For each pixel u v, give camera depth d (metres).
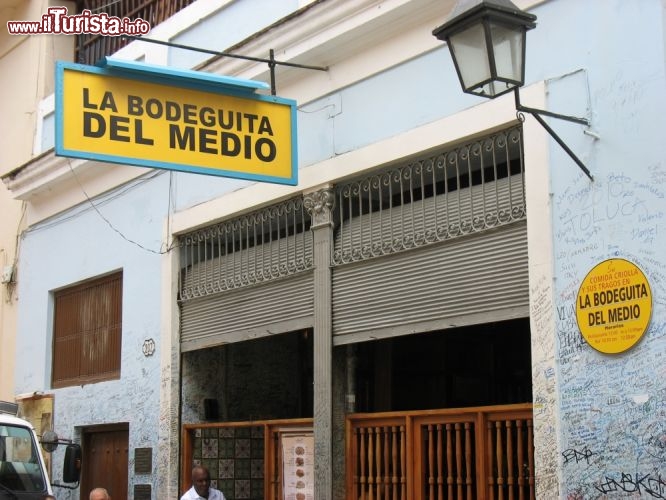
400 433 8.91
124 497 12.27
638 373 6.68
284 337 12.35
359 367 9.64
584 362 7.05
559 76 7.52
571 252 7.26
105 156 7.95
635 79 6.98
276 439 10.29
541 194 7.53
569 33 7.51
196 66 11.10
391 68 9.11
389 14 8.87
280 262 10.25
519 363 10.64
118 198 12.98
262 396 12.01
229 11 11.35
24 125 15.30
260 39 10.21
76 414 13.28
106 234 13.16
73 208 13.98
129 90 8.16
